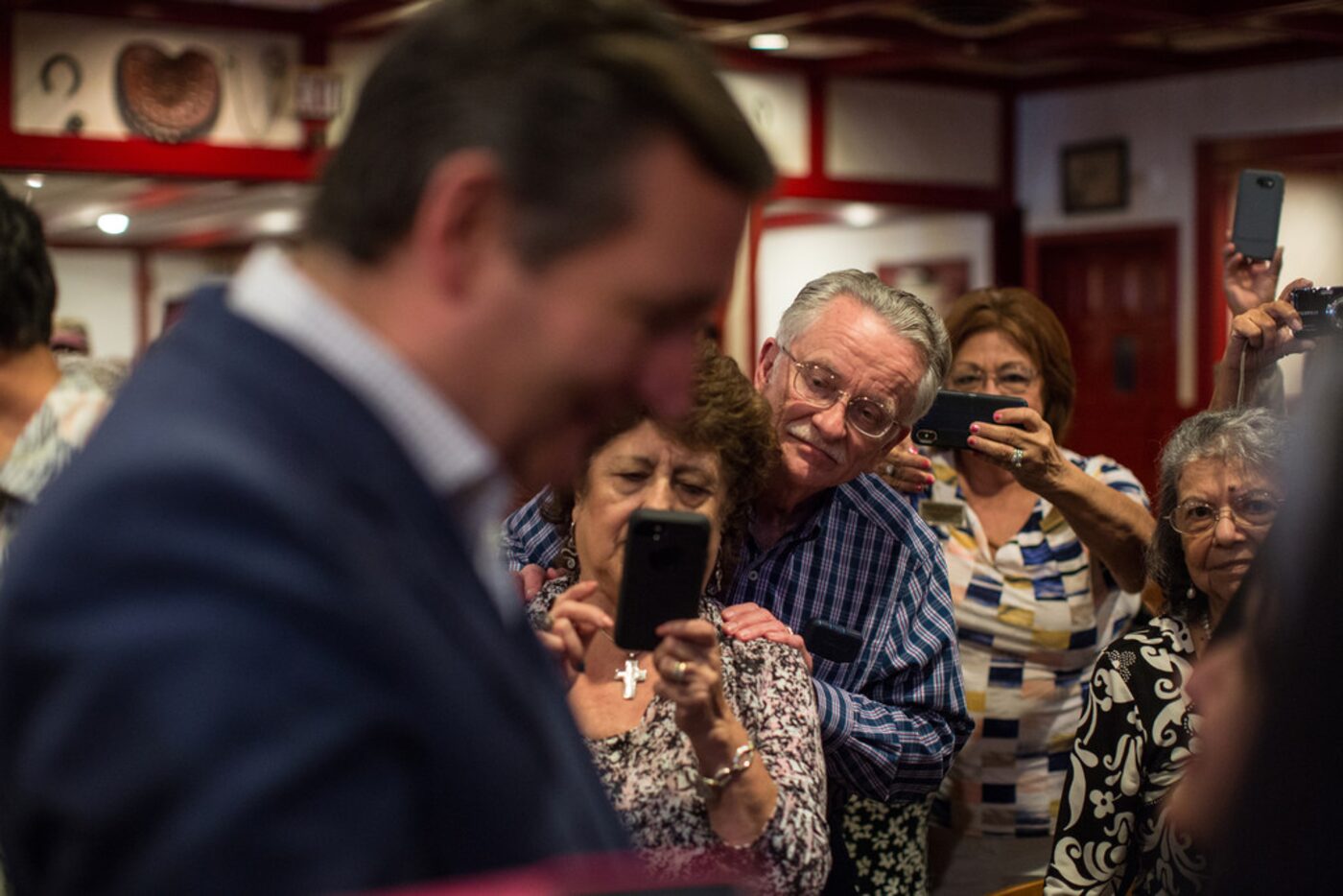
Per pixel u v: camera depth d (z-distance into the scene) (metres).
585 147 0.75
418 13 0.82
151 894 0.62
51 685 0.65
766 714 1.62
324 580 0.68
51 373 1.58
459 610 0.77
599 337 0.77
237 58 8.18
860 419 1.95
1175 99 10.13
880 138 10.28
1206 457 1.89
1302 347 2.10
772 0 8.26
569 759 0.92
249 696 0.64
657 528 1.42
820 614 2.01
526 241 0.76
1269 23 8.14
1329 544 0.84
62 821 0.64
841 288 2.00
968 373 2.89
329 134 8.34
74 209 13.56
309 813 0.64
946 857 2.64
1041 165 10.91
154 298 16.52
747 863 1.47
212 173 8.14
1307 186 10.03
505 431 0.79
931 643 1.96
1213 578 1.87
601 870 0.71
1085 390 10.88
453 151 0.75
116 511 0.67
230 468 0.69
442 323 0.77
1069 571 2.61
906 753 1.88
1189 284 10.12
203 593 0.66
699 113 0.76
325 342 0.77
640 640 1.44
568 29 0.77
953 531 2.66
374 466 0.75
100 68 7.80
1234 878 0.85
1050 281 10.99
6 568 0.71
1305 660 0.84
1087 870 1.90
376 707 0.68
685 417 1.62
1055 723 2.60
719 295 0.81
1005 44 8.95
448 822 0.72
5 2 7.44
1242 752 0.86
